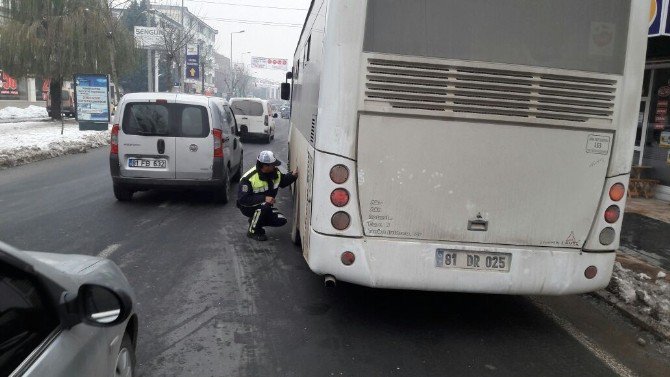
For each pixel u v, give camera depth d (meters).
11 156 14.83
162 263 6.44
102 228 7.94
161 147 9.38
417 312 5.25
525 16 4.25
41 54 27.94
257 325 4.77
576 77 4.29
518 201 4.38
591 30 4.29
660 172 11.20
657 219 9.12
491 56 4.25
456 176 4.32
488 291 4.41
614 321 5.24
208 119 9.50
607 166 4.41
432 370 4.09
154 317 4.86
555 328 5.02
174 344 4.34
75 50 28.41
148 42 40.50
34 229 7.70
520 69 4.25
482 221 4.36
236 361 4.10
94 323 2.39
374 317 5.07
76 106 23.98
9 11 28.28
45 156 16.28
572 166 4.38
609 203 4.43
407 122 4.26
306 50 6.94
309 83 5.87
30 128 25.27
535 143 4.33
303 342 4.47
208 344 4.36
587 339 4.80
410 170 4.30
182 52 50.06
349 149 4.27
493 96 4.27
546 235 4.42
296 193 7.29
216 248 7.17
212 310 5.07
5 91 42.84
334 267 4.35
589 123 4.34
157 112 9.38
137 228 8.04
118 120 9.38
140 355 4.13
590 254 4.46
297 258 6.87
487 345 4.59
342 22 4.18
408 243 4.34
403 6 4.19
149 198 10.34
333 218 4.32
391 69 4.21
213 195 9.91
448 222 4.36
